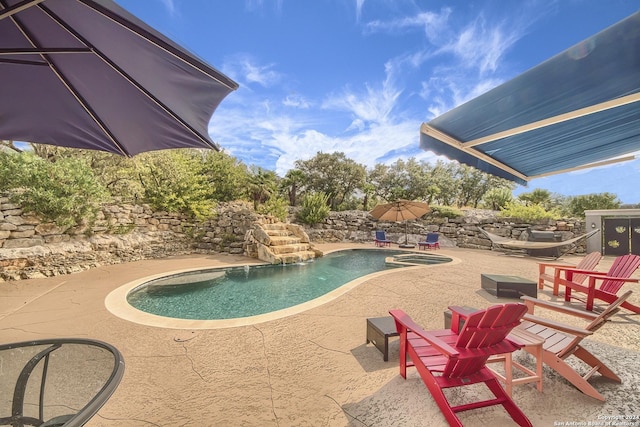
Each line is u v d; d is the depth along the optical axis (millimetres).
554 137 3156
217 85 2225
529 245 11125
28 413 2027
